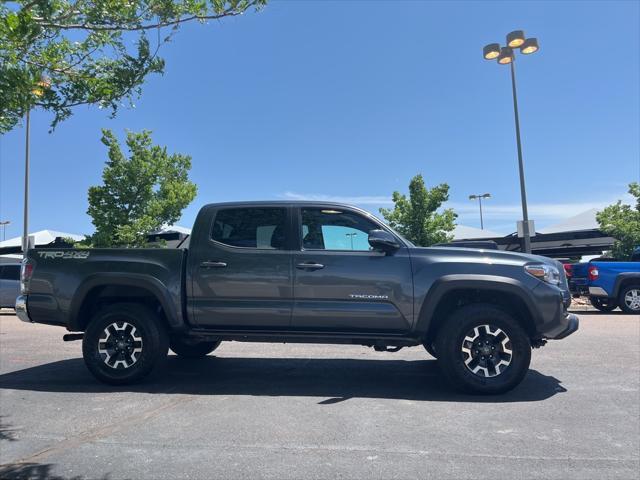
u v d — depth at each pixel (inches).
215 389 230.5
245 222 237.0
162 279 233.1
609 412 193.9
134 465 146.9
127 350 237.3
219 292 230.1
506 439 166.1
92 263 238.7
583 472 141.5
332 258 225.9
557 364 280.5
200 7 144.7
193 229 239.0
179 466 145.9
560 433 171.5
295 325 228.1
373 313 222.1
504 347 216.8
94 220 854.5
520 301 221.9
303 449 157.8
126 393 223.8
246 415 191.2
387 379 250.7
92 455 154.3
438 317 232.8
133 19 139.3
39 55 142.5
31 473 142.2
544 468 143.9
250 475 139.9
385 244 221.9
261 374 262.5
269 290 227.3
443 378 252.4
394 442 163.5
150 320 235.9
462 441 164.4
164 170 906.1
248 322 230.4
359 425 179.8
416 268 222.5
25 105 131.6
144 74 150.6
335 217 235.5
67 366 286.7
